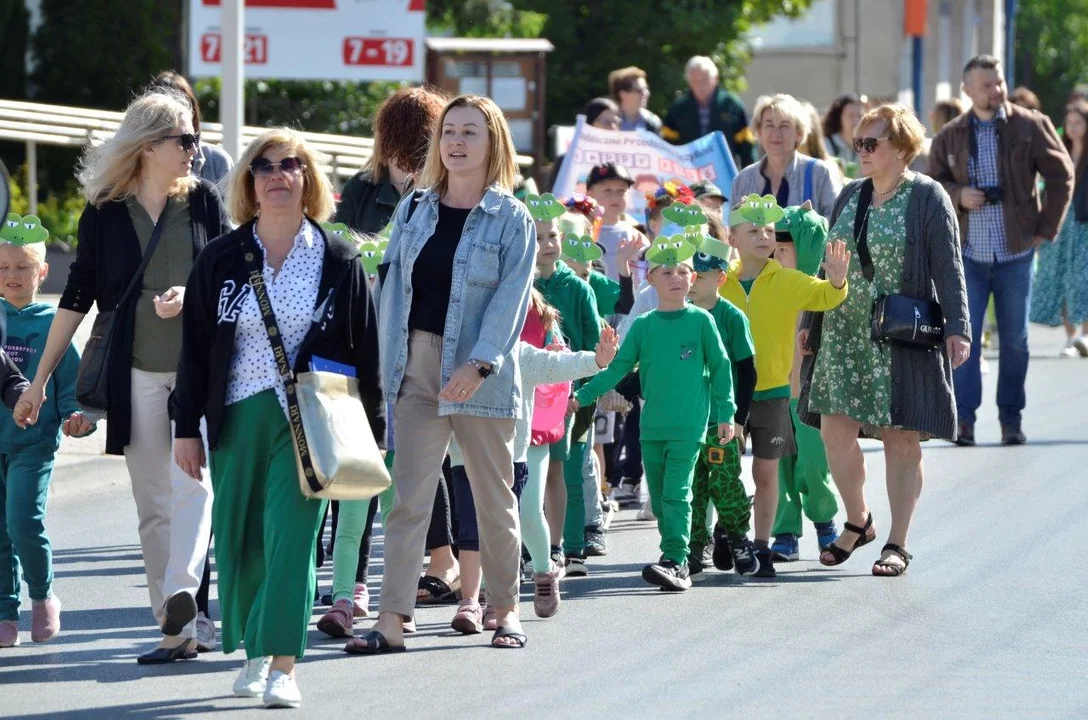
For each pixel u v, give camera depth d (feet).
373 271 65.98
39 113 127.34
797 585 69.67
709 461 71.15
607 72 236.02
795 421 75.82
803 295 71.15
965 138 106.93
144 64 201.87
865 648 58.54
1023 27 598.34
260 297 50.52
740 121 135.03
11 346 61.93
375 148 70.79
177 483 55.52
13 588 60.70
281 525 50.06
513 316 56.13
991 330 166.71
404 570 58.80
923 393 70.54
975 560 73.20
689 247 68.80
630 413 90.63
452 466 62.69
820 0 305.94
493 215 57.06
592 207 82.74
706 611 64.95
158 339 56.29
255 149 51.39
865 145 71.41
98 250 56.90
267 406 50.21
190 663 57.41
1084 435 109.70
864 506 72.84
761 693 52.60
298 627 50.11
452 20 225.76
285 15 122.62
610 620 63.57
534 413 63.31
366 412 51.93
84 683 54.54
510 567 59.00
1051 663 56.24
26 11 193.88
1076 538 77.25
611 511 88.02
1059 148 105.81
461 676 55.06
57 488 94.53
